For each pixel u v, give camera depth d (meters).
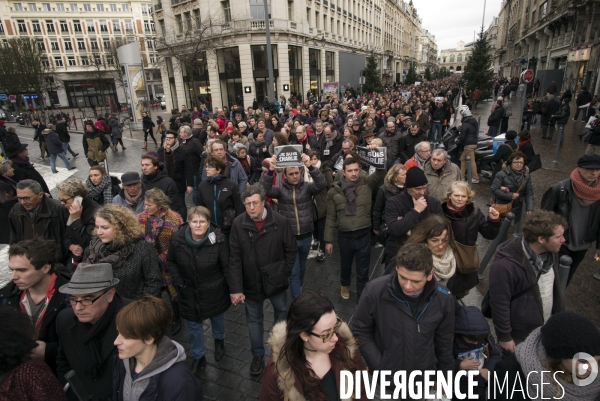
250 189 3.22
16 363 1.77
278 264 3.34
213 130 9.23
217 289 3.29
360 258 4.29
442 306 2.16
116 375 2.01
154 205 3.75
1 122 12.34
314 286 4.91
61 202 4.00
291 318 1.76
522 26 49.28
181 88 35.75
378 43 63.56
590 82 23.06
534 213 2.62
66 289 2.09
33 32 66.75
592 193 3.70
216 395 3.19
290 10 33.81
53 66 63.44
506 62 66.19
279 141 6.40
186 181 6.88
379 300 2.23
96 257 3.00
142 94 24.19
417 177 3.24
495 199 5.66
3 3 64.50
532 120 17.53
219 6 31.38
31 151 18.02
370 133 7.63
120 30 71.75
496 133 12.75
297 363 1.78
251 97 32.31
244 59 31.52
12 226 3.95
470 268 3.17
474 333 2.36
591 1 21.77
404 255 2.03
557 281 2.72
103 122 15.92
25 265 2.32
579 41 25.66
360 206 4.19
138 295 3.10
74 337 2.19
